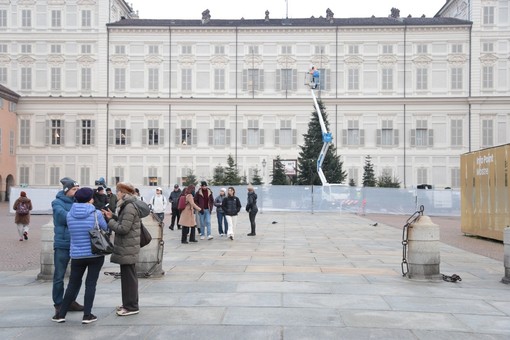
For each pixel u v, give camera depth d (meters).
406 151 70.44
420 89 70.31
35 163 71.31
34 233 28.09
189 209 22.84
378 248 21.19
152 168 71.62
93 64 71.50
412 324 9.42
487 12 69.19
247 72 71.62
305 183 60.91
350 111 71.06
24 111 71.25
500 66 69.25
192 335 8.73
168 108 71.62
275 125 71.44
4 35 71.06
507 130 68.94
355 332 8.90
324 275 14.37
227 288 12.48
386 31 70.56
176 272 14.85
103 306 10.78
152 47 71.62
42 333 8.93
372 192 47.94
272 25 71.62
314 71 54.28
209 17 74.25
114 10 75.44
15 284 13.30
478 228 26.45
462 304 11.00
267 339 8.52
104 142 71.31
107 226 9.88
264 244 22.62
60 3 71.31
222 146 71.56
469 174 27.81
